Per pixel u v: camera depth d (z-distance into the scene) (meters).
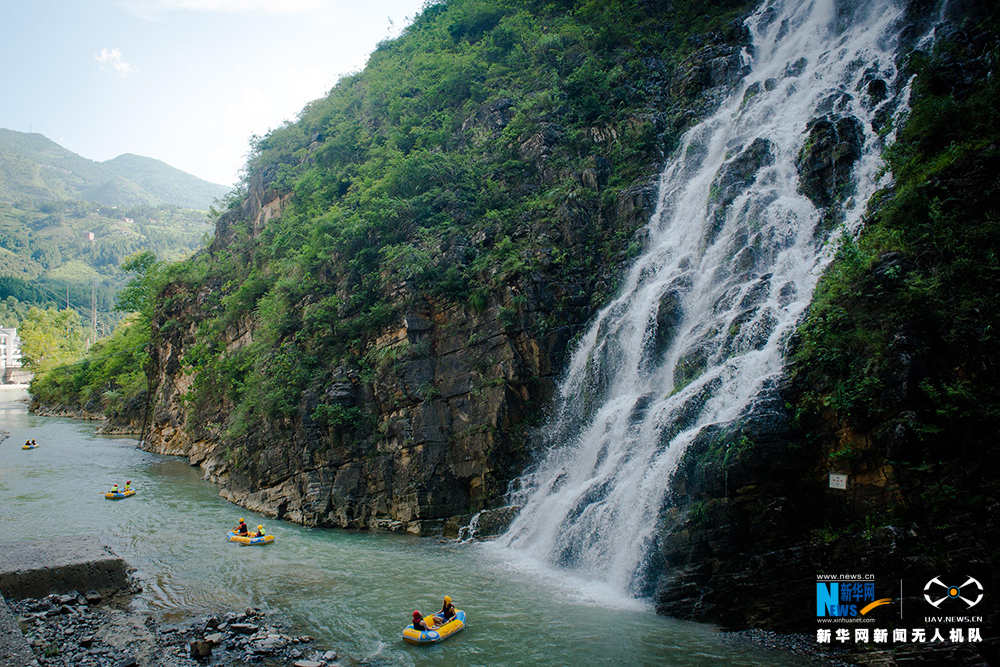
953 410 18.55
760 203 30.62
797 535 19.80
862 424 19.64
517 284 33.94
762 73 39.47
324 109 64.38
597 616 20.86
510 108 45.94
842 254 23.27
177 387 63.91
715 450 21.20
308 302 41.16
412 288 35.84
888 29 34.69
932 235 21.77
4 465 52.03
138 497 40.59
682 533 21.02
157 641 18.81
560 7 56.00
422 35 64.38
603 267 36.03
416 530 31.36
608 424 28.84
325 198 51.16
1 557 23.09
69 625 19.59
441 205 40.53
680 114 40.62
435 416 33.50
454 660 18.17
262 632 19.77
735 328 25.75
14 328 187.12
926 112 25.61
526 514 29.39
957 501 17.88
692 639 18.89
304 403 36.72
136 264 78.69
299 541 30.34
